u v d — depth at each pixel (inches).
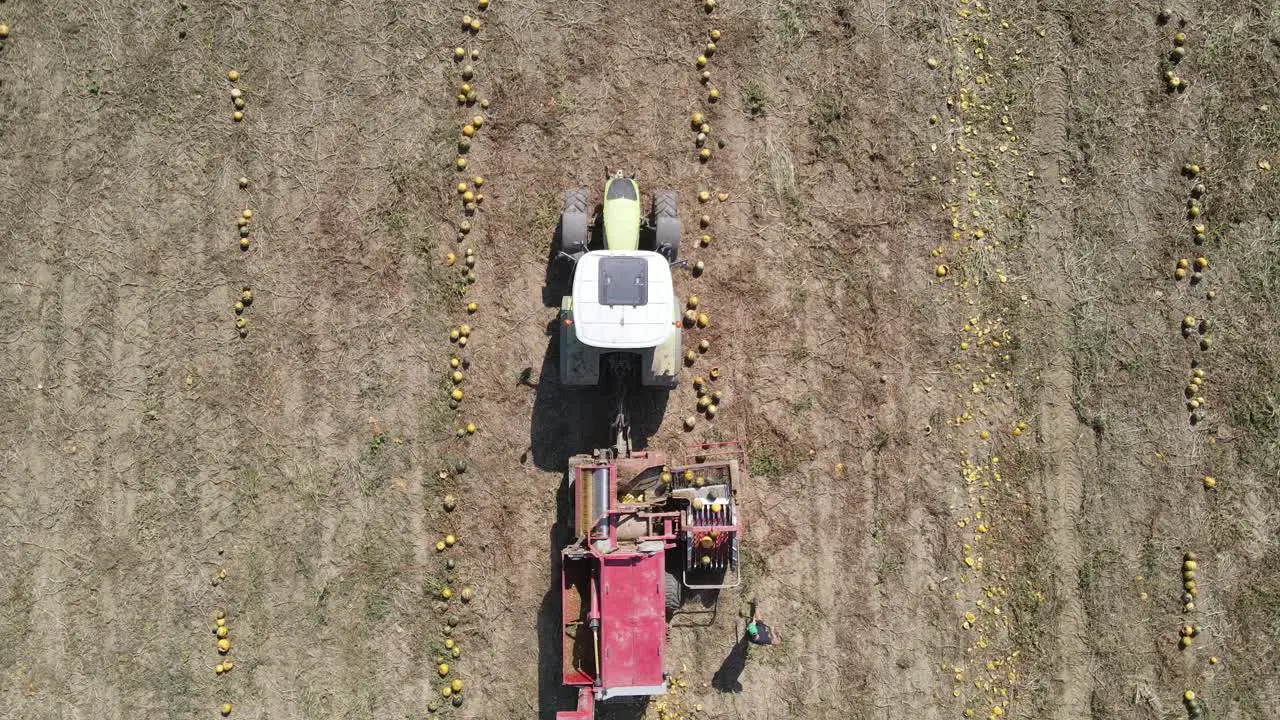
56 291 340.2
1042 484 350.3
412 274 345.1
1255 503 352.8
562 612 327.0
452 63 346.9
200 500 340.2
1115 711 347.6
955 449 350.0
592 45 349.1
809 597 346.3
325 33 344.5
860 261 351.6
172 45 342.6
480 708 343.3
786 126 351.9
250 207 343.6
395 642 341.7
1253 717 348.5
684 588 341.7
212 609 339.3
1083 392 351.6
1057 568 349.4
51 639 336.5
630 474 317.7
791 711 344.8
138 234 341.4
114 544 338.3
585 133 348.2
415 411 343.9
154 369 340.5
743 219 350.6
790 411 348.5
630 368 328.5
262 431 341.7
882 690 346.3
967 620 347.9
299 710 339.9
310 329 343.3
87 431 339.3
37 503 337.7
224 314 342.3
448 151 346.9
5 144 340.2
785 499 347.3
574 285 294.4
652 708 342.3
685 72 350.3
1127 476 351.9
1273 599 350.6
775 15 351.9
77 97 341.4
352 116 345.4
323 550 340.8
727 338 348.2
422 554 343.0
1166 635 349.4
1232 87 351.6
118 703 337.1
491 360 345.4
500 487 343.9
